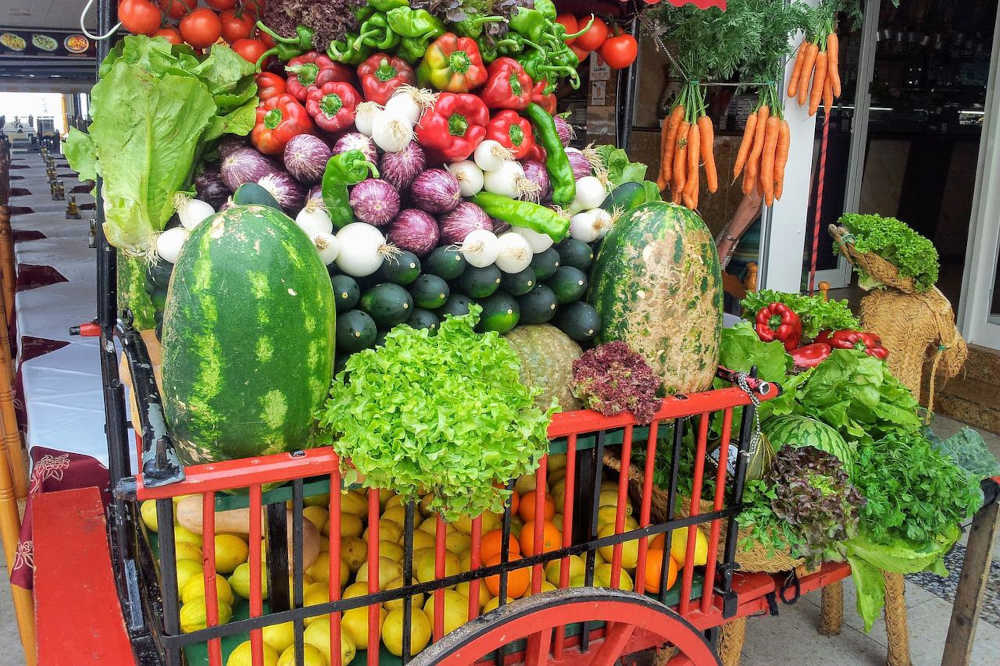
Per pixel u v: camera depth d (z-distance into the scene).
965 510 2.25
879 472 2.23
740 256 5.90
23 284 5.86
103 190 2.08
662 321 2.14
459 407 1.60
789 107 5.15
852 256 3.70
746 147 4.87
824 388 2.51
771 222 5.39
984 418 5.69
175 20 2.67
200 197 2.21
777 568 2.33
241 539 2.17
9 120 39.97
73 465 2.89
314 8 2.20
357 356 1.75
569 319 2.24
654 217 2.17
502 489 1.68
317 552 2.16
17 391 4.24
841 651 3.34
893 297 3.72
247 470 1.52
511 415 1.64
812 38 4.85
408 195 2.12
